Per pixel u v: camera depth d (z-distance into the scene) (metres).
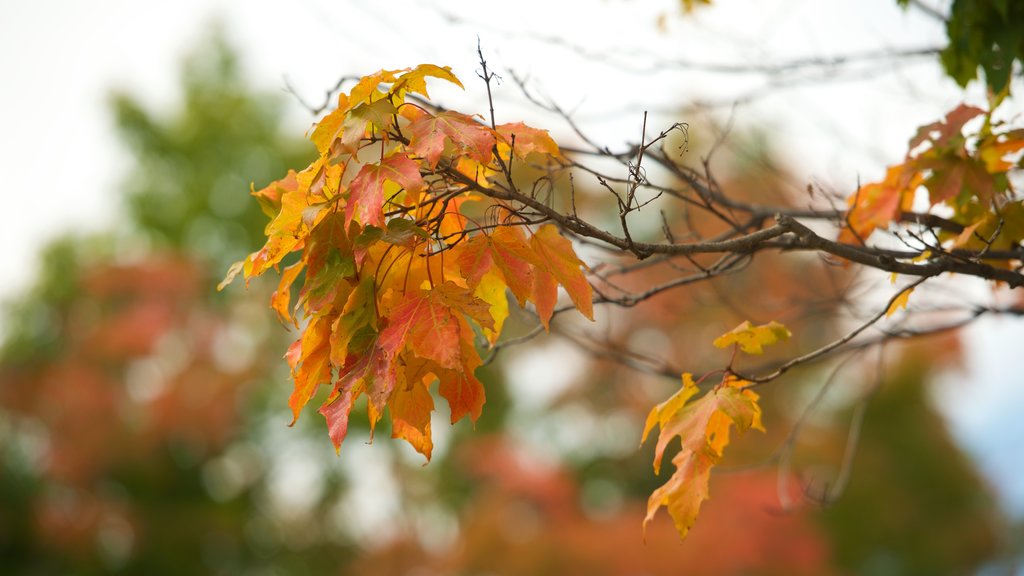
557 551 13.73
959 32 3.43
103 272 16.61
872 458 18.08
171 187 20.02
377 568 15.59
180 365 16.16
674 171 3.37
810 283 5.15
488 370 17.08
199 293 17.58
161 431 15.66
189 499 17.00
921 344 18.34
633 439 16.61
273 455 17.42
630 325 13.47
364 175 2.14
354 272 2.19
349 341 2.17
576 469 17.11
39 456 15.75
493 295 2.51
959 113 3.23
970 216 3.32
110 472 16.17
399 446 17.03
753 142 4.52
